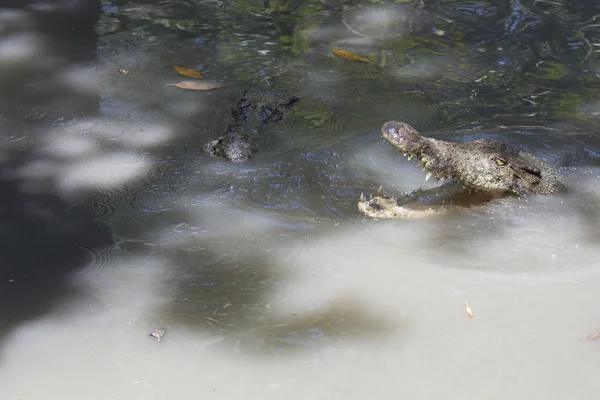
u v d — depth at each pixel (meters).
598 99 4.82
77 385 4.03
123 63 4.97
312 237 4.36
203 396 4.01
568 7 5.32
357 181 4.52
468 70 4.96
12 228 4.36
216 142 4.61
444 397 4.01
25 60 4.97
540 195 4.46
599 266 4.30
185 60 4.99
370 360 4.08
